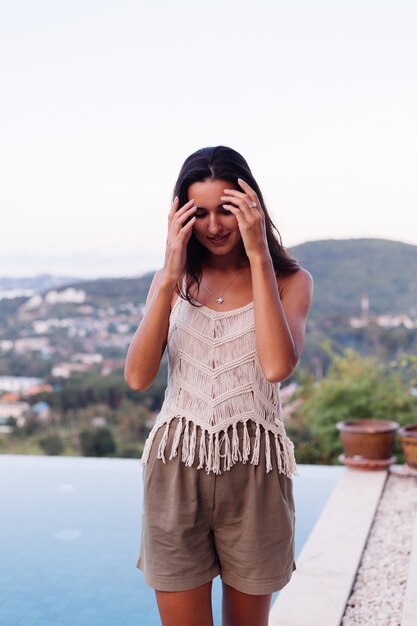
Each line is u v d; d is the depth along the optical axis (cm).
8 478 538
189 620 161
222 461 156
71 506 468
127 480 531
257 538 157
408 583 291
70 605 321
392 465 513
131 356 164
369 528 378
